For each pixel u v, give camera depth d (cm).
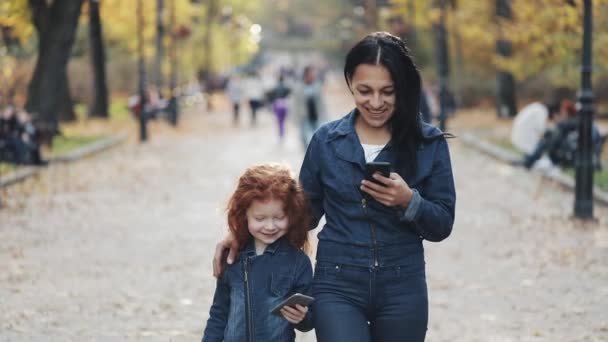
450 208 565
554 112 2462
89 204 1938
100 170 2620
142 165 2812
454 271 1295
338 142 565
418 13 4969
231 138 4188
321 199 583
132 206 1922
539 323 1020
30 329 986
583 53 1702
